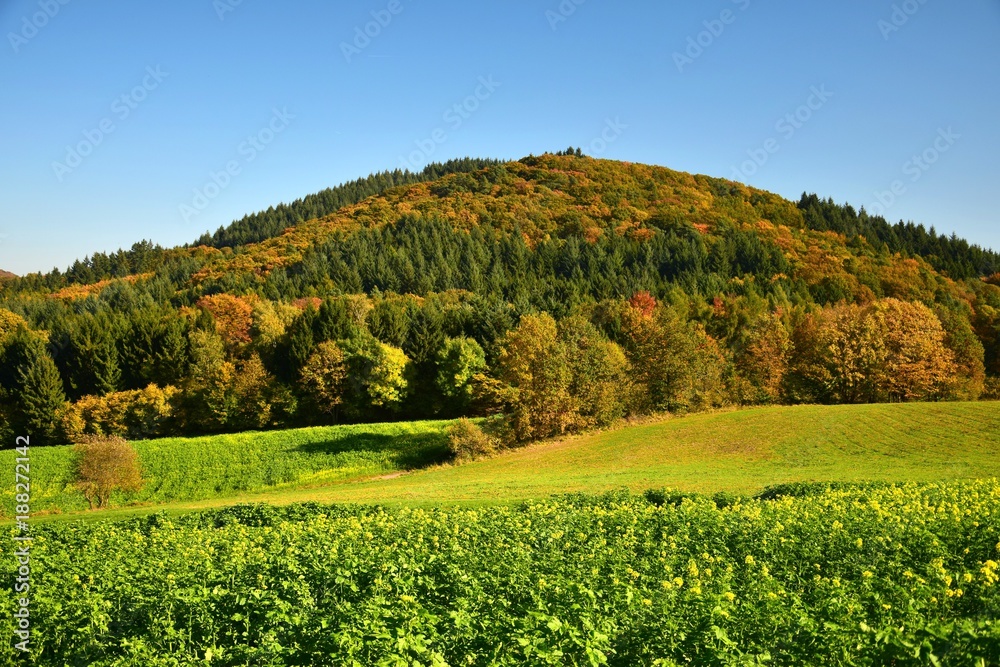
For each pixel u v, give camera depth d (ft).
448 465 180.45
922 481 100.17
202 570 54.49
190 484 175.32
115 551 75.25
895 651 25.75
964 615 35.14
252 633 38.91
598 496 101.76
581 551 55.77
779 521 58.13
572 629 28.55
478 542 59.57
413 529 69.26
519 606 37.11
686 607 33.83
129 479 153.28
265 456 187.11
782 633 29.96
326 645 31.83
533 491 119.14
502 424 194.90
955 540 48.11
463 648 31.71
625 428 198.18
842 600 33.12
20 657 41.45
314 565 49.78
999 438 149.89
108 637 41.14
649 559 50.31
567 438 195.83
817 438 164.66
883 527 50.90
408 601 35.37
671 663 26.17
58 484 166.40
